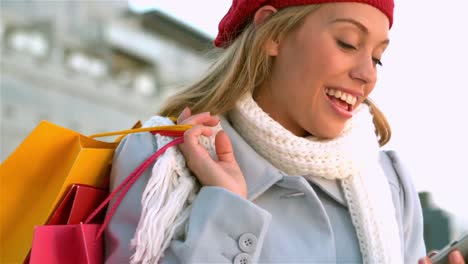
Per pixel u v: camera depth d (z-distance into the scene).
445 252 1.47
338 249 1.62
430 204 3.86
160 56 18.14
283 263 1.57
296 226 1.63
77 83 16.25
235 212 1.50
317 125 1.64
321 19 1.64
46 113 15.49
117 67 17.16
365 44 1.63
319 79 1.62
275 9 1.72
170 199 1.52
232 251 1.49
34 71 15.37
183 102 1.86
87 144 1.70
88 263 1.51
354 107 1.68
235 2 1.87
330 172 1.64
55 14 15.86
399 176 1.87
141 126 1.80
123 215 1.58
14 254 1.60
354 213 1.65
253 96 1.78
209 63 1.94
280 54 1.70
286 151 1.64
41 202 1.62
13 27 15.19
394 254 1.58
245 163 1.66
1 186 1.61
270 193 1.67
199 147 1.58
